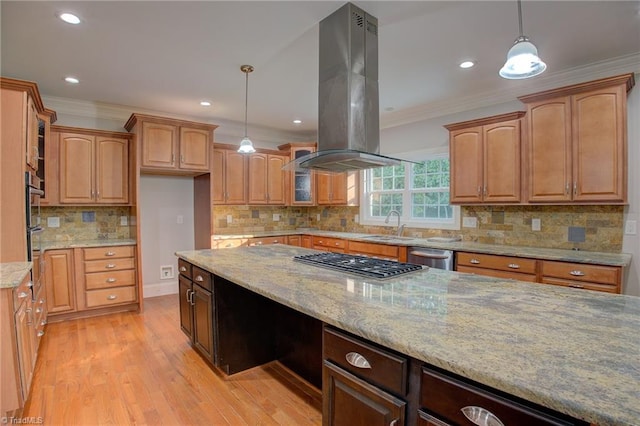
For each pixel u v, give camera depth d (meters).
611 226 2.94
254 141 5.52
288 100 4.03
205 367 2.59
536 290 1.63
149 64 2.99
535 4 2.10
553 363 0.88
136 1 2.06
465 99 3.89
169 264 4.72
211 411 2.05
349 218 5.38
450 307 1.36
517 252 2.99
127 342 3.03
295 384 2.38
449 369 0.91
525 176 3.16
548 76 3.22
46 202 3.52
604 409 0.69
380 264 2.23
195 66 3.04
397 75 3.24
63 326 3.42
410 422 1.07
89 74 3.19
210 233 4.42
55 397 2.16
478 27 2.38
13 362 1.86
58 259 3.51
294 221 6.02
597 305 1.38
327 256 2.61
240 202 5.02
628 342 1.01
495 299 1.48
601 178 2.71
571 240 3.16
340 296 1.54
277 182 5.35
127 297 3.85
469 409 0.92
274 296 1.58
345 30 2.15
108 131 3.88
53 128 3.59
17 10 2.13
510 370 0.85
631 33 2.44
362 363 1.21
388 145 4.80
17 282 1.87
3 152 2.44
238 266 2.29
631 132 2.82
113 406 2.08
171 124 4.05
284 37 2.53
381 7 2.15
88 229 4.09
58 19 2.25
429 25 2.36
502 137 3.30
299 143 5.43
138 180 3.84
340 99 2.21
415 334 1.08
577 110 2.83
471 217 3.88
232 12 2.20
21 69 3.06
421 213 4.45
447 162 4.18
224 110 4.45
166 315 3.78
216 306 2.42
